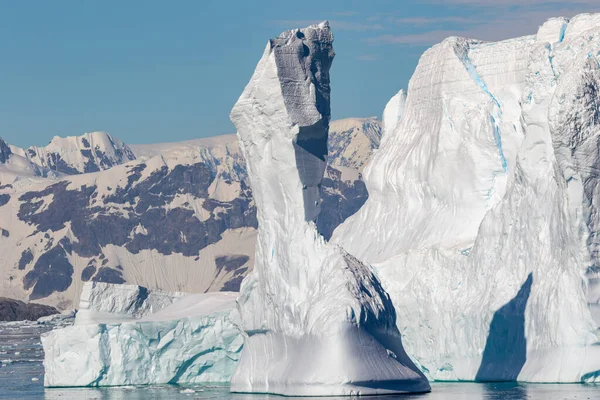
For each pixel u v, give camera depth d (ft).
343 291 529.45
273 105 575.38
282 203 584.81
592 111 574.15
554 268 627.46
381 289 553.23
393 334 546.26
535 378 617.62
